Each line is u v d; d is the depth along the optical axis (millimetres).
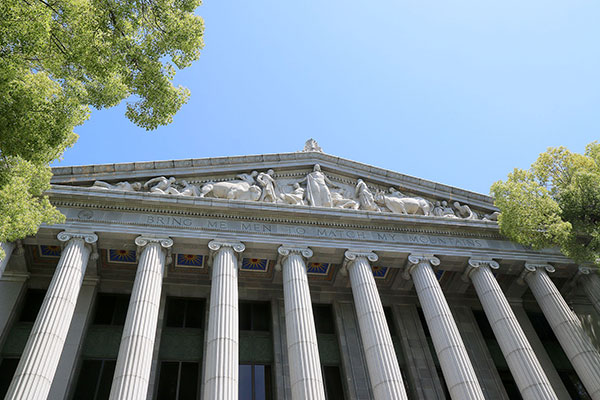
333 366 24172
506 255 25203
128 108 15469
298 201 24328
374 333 19859
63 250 20125
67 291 18328
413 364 24469
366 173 27172
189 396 21438
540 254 25703
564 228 21766
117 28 13992
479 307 28203
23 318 22344
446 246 24719
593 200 22094
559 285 27562
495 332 22031
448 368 19516
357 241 23688
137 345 17125
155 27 14703
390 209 25531
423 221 24828
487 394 23859
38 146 13484
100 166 22922
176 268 24781
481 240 25609
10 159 15320
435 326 21000
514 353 20547
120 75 15234
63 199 21516
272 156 25953
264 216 23328
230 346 18000
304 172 26672
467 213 26875
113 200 21734
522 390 19703
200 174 24500
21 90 12992
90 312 22688
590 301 25656
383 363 18797
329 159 27078
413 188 27203
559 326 22594
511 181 24766
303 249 22578
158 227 21688
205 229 22172
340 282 25844
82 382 20922
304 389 17438
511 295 27828
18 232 14797
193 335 23641
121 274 24547
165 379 21766
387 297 27281
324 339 25062
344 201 25203
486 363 25219
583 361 21016
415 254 23891
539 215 22688
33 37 12117
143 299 18703
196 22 15109
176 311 24547
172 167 24031
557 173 24359
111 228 21109
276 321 24594
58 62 14172
